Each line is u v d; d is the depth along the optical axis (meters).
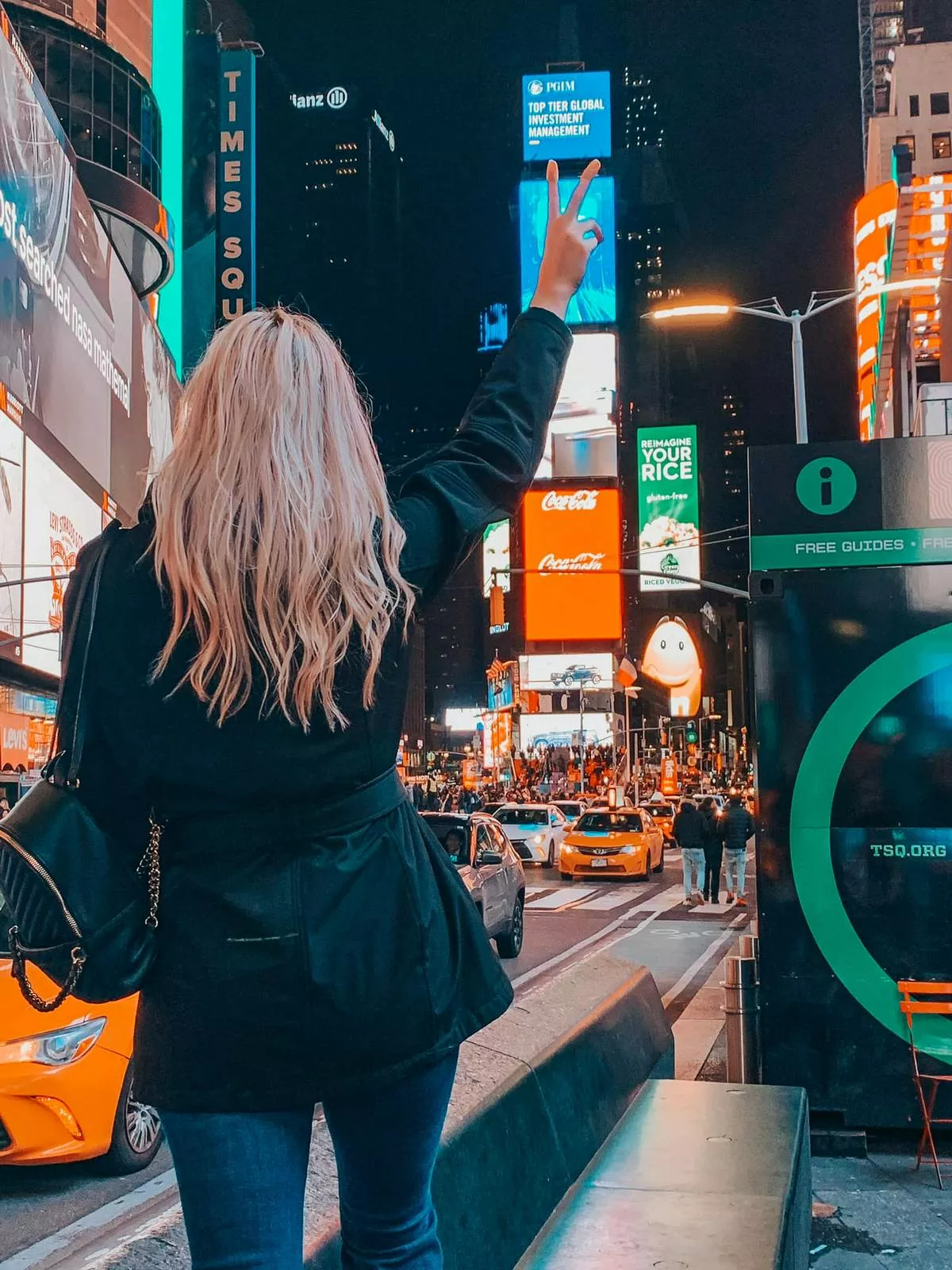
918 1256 4.45
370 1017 1.38
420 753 180.50
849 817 6.00
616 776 73.06
